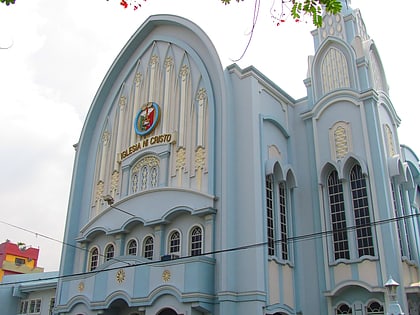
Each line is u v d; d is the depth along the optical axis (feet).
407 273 62.28
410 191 71.67
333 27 78.02
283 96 76.07
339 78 73.67
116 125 88.02
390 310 52.13
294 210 70.13
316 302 64.59
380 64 78.28
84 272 78.89
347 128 69.67
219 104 70.18
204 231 64.64
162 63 84.48
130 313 69.46
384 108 73.31
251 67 69.05
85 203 86.07
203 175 68.80
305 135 75.00
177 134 75.92
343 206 67.10
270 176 67.97
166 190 71.51
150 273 62.80
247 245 59.88
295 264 66.59
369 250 62.69
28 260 163.53
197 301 56.44
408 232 67.46
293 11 17.22
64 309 72.28
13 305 94.32
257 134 66.03
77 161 89.25
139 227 74.38
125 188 79.36
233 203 63.16
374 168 65.00
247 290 57.88
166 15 83.87
